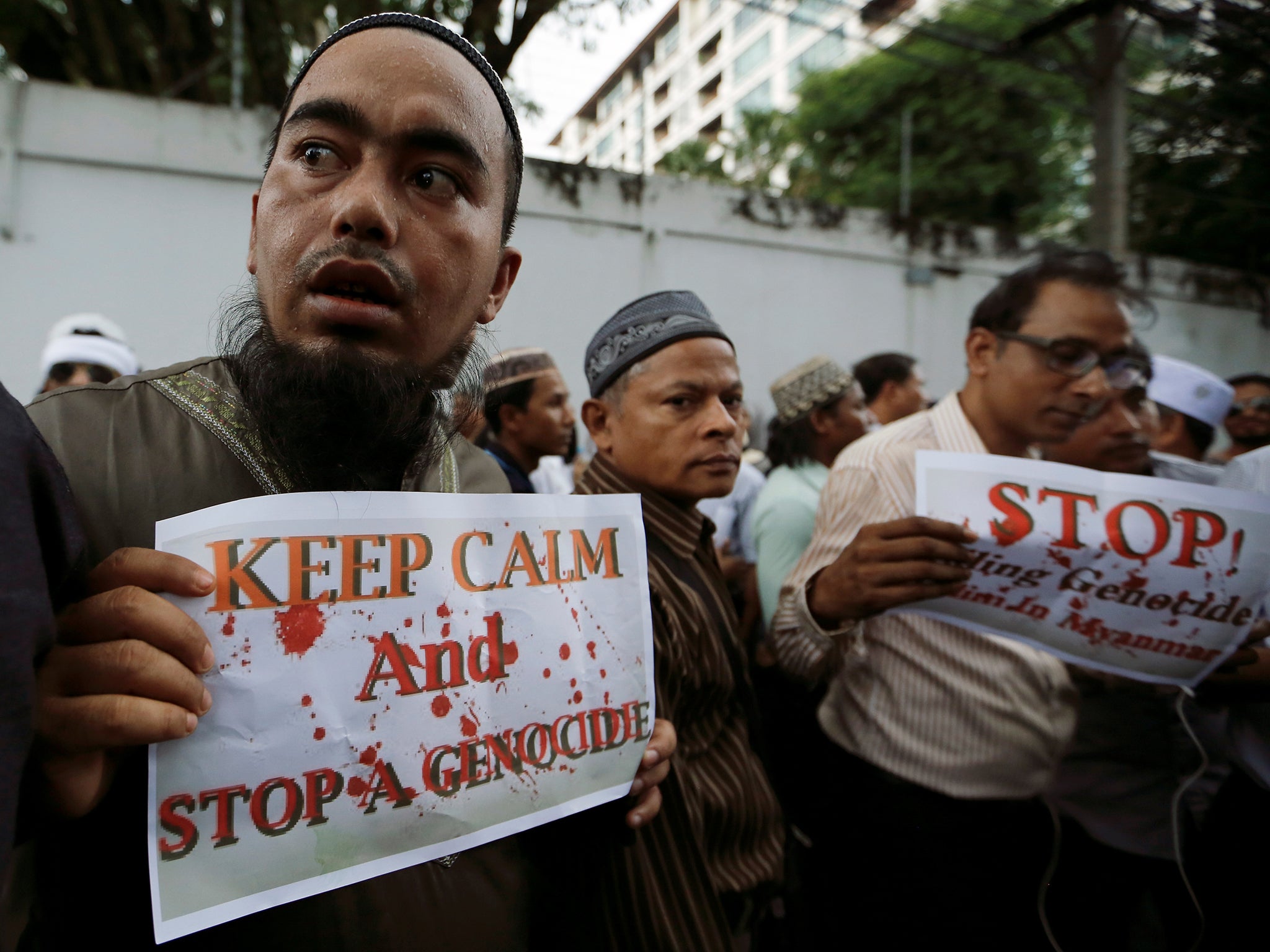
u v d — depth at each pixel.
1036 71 10.38
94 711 0.57
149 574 0.64
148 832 0.65
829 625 1.50
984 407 1.70
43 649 0.52
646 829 1.16
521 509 0.89
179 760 0.66
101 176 4.54
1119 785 1.73
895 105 11.76
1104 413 1.69
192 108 4.70
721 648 1.41
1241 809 1.67
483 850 0.89
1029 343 1.61
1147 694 1.71
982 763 1.56
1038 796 1.61
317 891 0.71
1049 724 1.58
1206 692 1.57
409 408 0.80
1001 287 1.71
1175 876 1.76
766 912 1.54
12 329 4.36
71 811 0.60
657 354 1.46
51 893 0.73
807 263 6.53
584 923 1.05
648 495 1.47
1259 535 1.33
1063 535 1.33
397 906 0.79
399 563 0.78
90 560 0.71
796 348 6.49
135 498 0.75
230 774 0.68
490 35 6.73
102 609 0.60
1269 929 1.61
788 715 1.95
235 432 0.82
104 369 3.01
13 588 0.49
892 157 11.60
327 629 0.73
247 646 0.69
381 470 0.86
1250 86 8.14
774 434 2.83
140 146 4.60
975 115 10.73
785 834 1.64
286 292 0.75
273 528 0.72
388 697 0.76
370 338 0.75
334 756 0.72
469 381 0.98
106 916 0.71
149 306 4.62
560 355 5.68
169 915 0.65
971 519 1.34
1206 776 1.80
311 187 0.75
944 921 1.55
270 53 6.78
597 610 0.95
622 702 0.95
